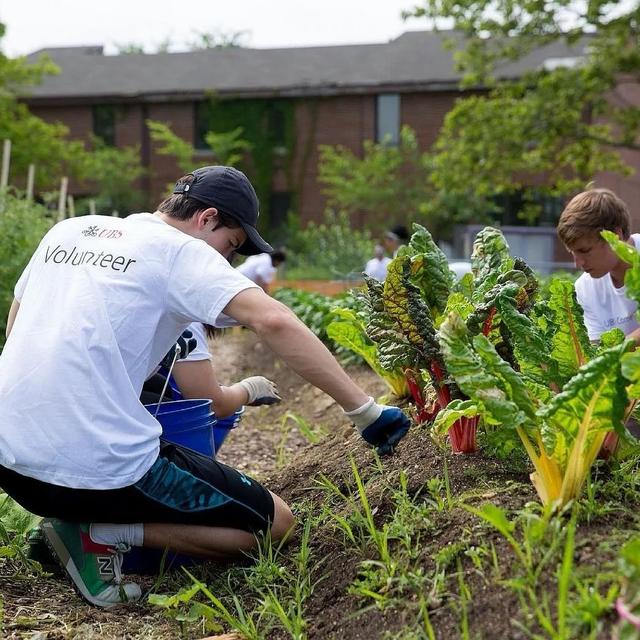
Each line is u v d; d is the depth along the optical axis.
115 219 3.12
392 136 31.17
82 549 3.05
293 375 8.54
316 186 31.58
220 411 3.73
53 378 2.81
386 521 3.05
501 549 2.51
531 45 18.55
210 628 2.77
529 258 18.84
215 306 2.82
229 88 31.55
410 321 3.39
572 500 2.52
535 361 3.00
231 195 3.16
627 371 2.31
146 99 32.12
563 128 17.72
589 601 2.06
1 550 3.26
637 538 2.24
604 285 3.80
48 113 33.00
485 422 2.99
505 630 2.21
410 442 3.61
